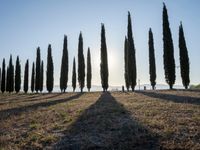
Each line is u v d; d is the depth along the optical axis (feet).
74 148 35.50
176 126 41.32
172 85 153.89
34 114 64.28
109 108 64.85
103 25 190.39
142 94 110.32
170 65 153.79
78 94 143.43
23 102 103.76
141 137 37.27
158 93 109.81
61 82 209.67
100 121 49.52
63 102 91.09
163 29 156.87
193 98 76.64
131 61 174.40
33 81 261.03
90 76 212.43
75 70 226.17
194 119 44.96
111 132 41.29
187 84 158.40
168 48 154.71
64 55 211.82
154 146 33.40
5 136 43.91
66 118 55.47
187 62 159.02
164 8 157.48
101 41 189.26
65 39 213.05
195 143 33.04
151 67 177.06
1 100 126.82
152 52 178.09
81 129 44.52
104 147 34.86
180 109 56.24
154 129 40.60
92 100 93.50
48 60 224.53
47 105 83.51
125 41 198.49
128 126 43.73
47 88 222.89
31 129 48.34
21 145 38.14
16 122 55.83
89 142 37.04
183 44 160.15
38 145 37.22
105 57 187.83
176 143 33.53
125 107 65.26
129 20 177.68
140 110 58.95
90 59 214.48
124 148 33.78
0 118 61.87
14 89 275.80
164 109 57.88
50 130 45.98
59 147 36.14
